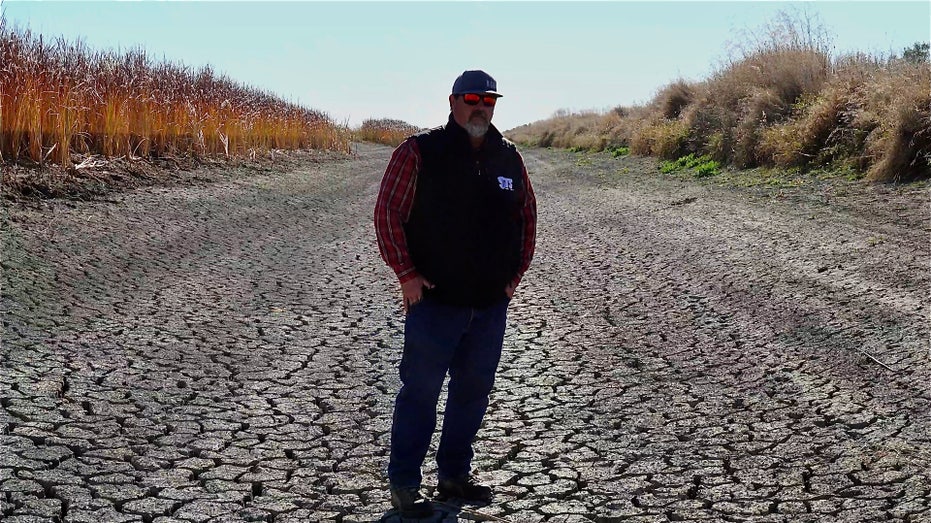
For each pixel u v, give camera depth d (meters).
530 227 3.90
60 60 14.08
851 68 16.92
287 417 4.86
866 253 8.52
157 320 6.68
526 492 3.96
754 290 7.74
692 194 14.83
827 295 7.29
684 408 5.05
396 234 3.57
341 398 5.21
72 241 8.91
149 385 5.25
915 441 4.40
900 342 5.92
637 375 5.68
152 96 15.88
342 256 10.18
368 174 22.75
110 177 12.80
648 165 22.56
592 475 4.14
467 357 3.79
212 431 4.60
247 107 21.84
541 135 51.09
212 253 9.56
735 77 22.20
